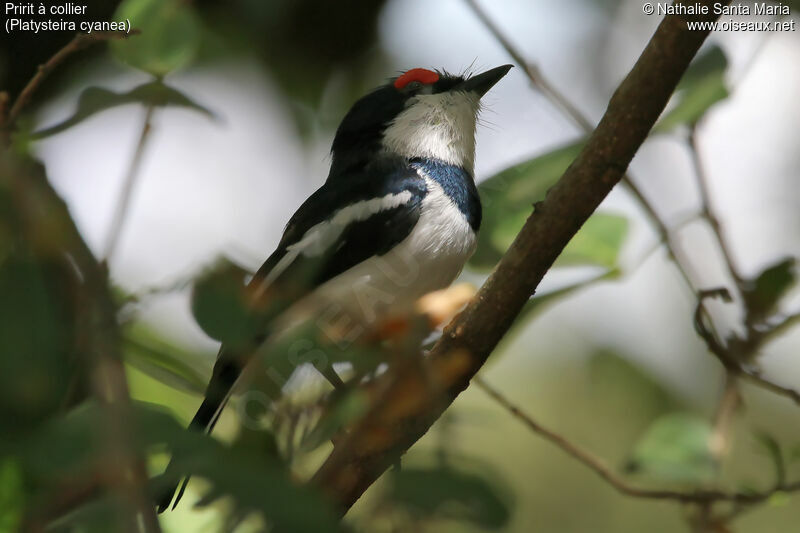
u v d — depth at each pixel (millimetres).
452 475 2756
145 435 2008
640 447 5703
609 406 9484
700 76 5902
